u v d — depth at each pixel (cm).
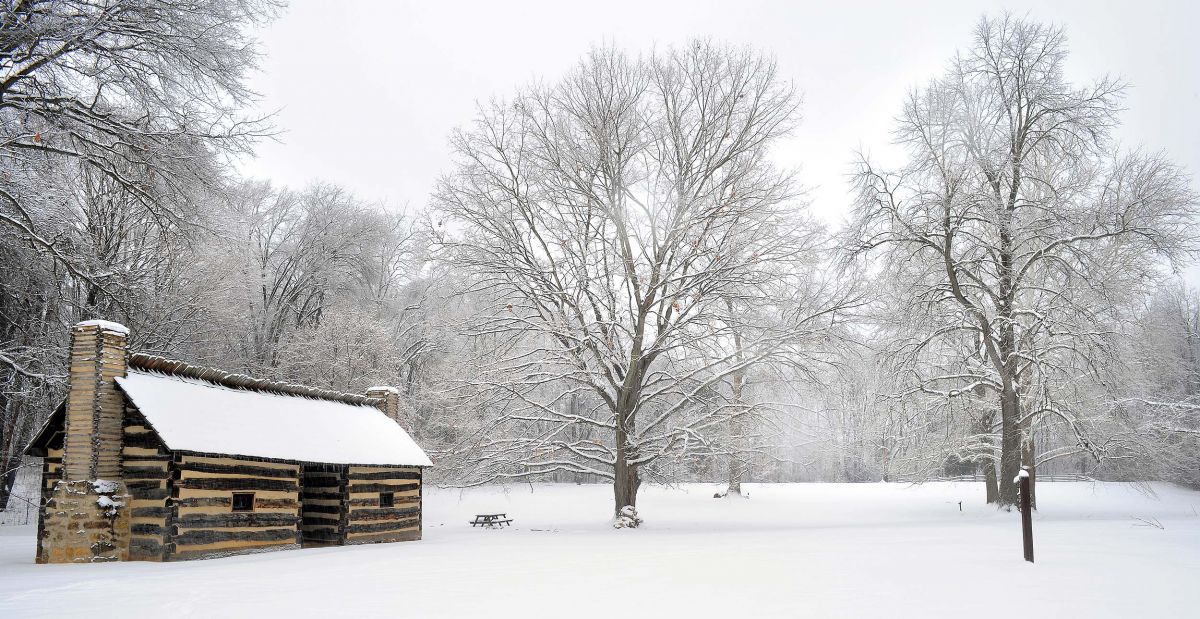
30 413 3147
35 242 1981
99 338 1557
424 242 2692
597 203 2553
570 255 2603
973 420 3338
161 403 1596
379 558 1425
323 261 4750
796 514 3391
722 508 3672
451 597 917
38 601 901
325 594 947
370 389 2488
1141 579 966
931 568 1100
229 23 1972
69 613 818
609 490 4556
